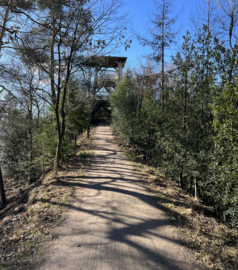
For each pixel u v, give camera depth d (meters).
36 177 12.17
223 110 4.61
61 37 8.04
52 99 11.80
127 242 4.02
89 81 14.51
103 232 4.37
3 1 8.02
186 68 6.93
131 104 17.28
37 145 10.93
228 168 4.69
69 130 13.26
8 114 11.07
